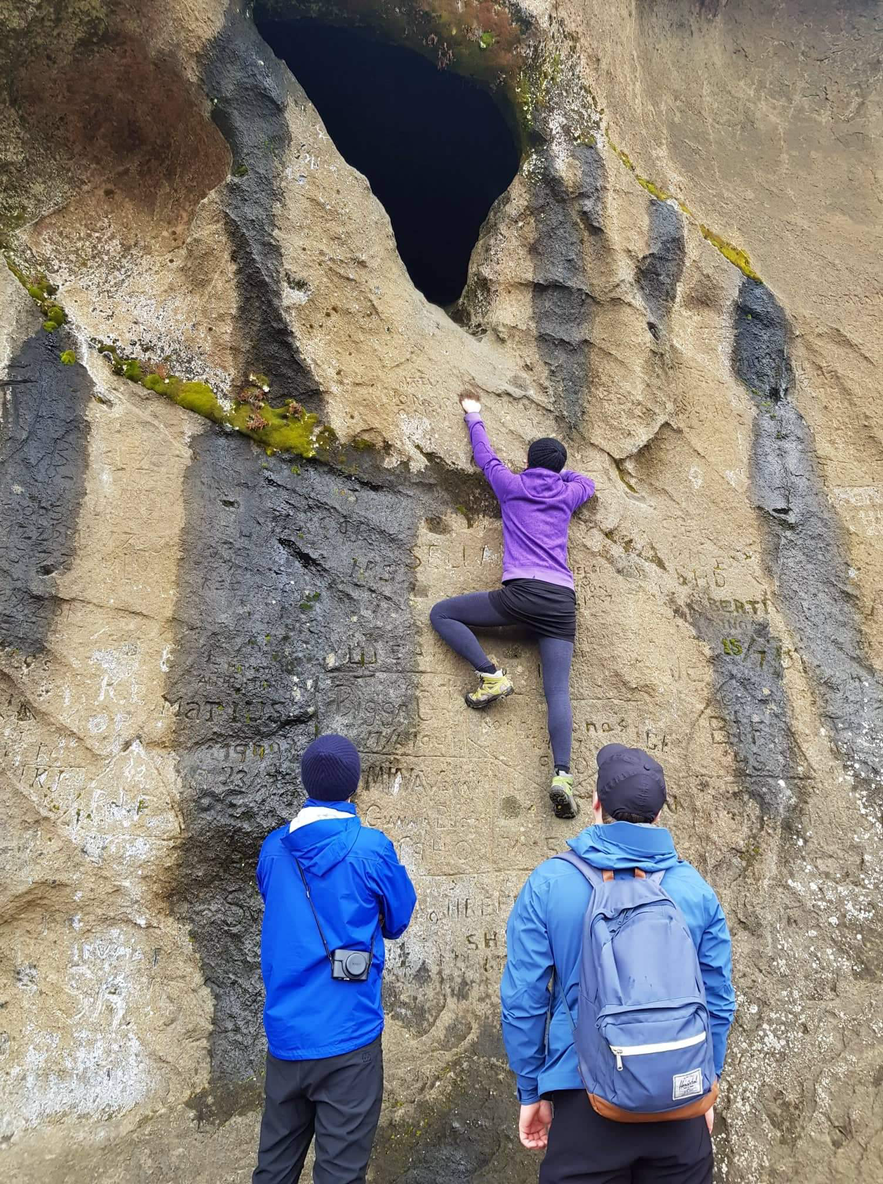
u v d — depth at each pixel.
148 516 3.15
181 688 3.04
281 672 3.19
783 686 3.86
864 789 3.75
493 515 3.72
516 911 1.97
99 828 2.84
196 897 2.91
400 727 3.29
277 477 3.40
